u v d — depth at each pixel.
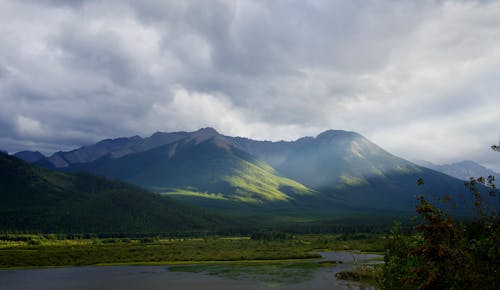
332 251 156.75
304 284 80.69
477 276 12.09
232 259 133.88
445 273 12.55
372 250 148.88
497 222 12.89
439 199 14.25
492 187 13.93
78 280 94.81
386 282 19.62
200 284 84.81
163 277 96.81
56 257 141.50
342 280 82.81
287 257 134.75
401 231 20.83
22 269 120.25
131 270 112.88
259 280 87.81
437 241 12.95
